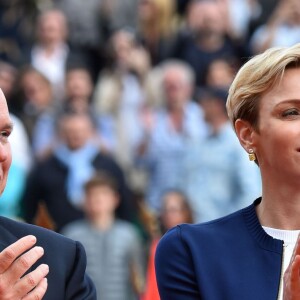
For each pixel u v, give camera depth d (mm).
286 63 9727
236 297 9695
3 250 9500
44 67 32250
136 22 34406
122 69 30156
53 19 32688
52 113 28141
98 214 22594
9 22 33938
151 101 29109
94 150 25156
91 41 33562
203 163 24406
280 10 30734
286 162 9711
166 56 32125
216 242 9984
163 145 26297
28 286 9242
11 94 28703
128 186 24141
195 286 9914
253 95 9867
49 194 24641
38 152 26938
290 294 9250
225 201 24125
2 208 24422
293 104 9711
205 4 31703
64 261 10320
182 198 21812
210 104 24594
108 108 29359
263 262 9812
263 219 10023
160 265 10117
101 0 34125
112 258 22172
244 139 10047
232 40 31875
